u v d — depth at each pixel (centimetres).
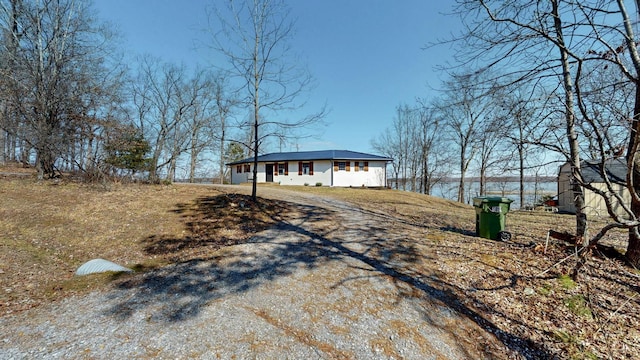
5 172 1362
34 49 1181
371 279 464
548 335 332
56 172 1341
